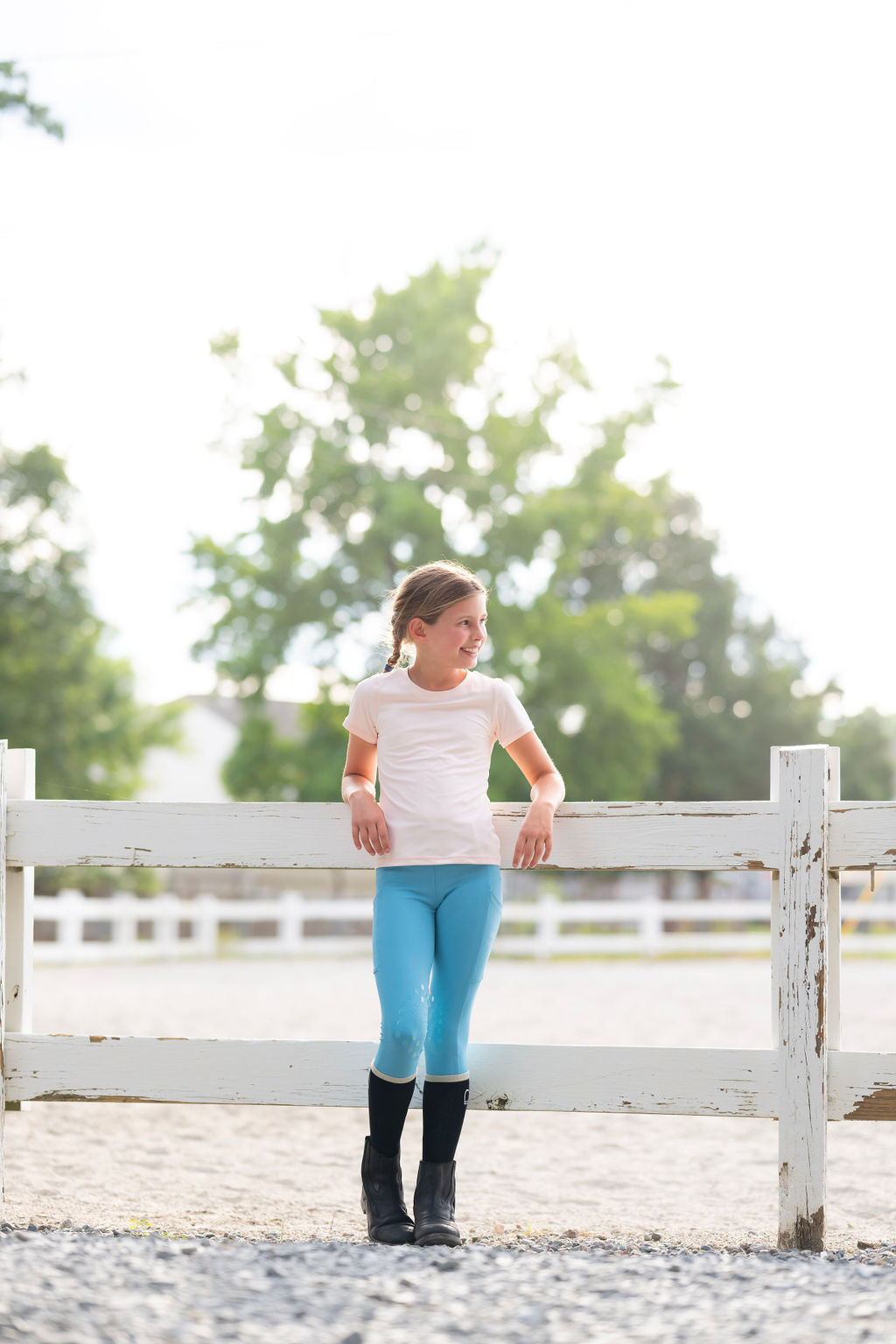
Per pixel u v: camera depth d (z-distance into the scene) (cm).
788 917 407
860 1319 285
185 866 435
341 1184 595
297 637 3081
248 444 3173
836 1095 402
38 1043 432
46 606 3195
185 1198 550
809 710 5412
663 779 5334
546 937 2444
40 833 441
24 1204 512
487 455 3212
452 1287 320
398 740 407
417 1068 425
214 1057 427
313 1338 281
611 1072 412
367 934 3538
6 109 1338
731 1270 341
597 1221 513
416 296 3231
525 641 3133
